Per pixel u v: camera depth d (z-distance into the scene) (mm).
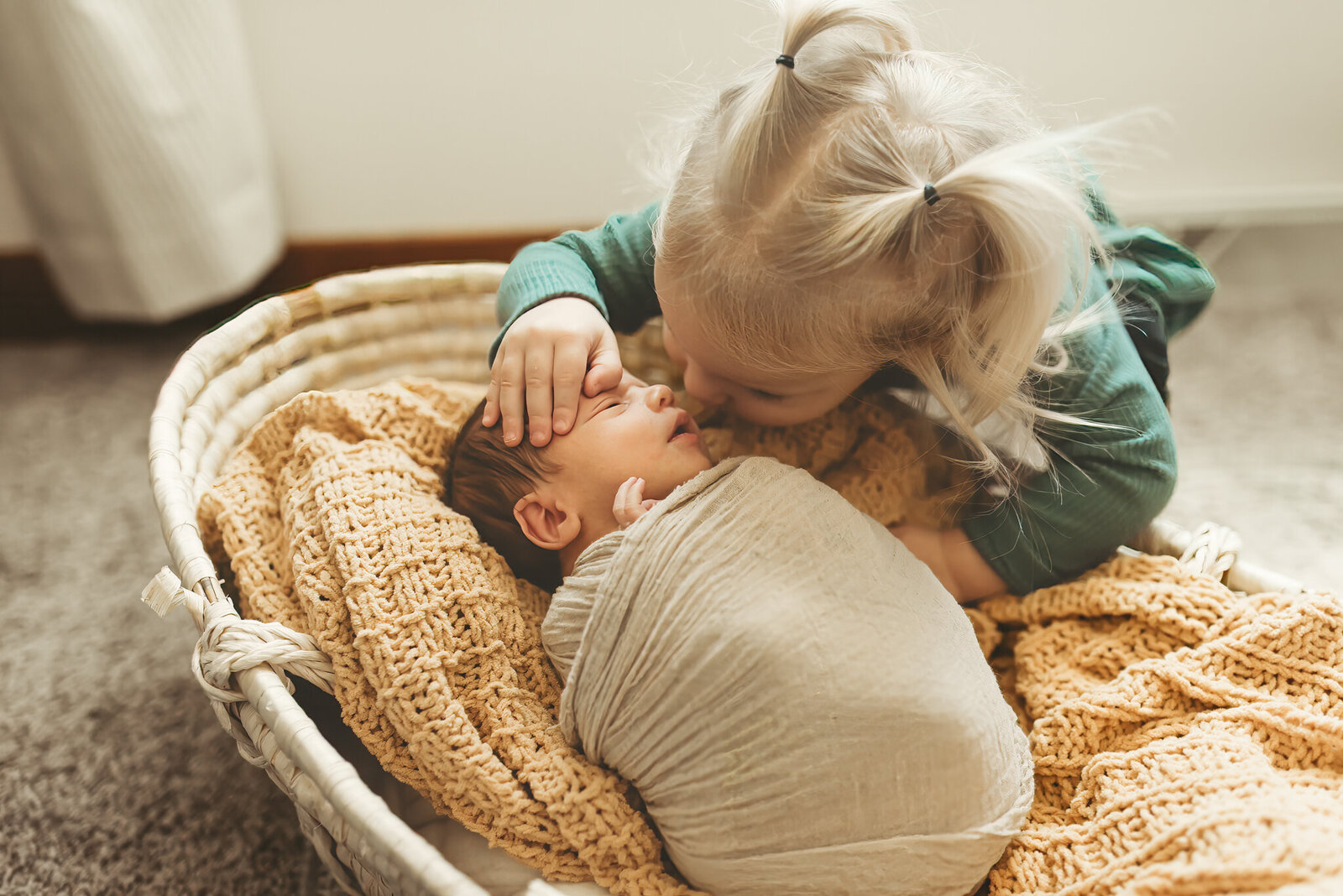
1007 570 755
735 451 830
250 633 600
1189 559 736
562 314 727
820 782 562
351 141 1376
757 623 573
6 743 895
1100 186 782
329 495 683
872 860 567
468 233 1464
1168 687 660
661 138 936
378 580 645
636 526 624
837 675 566
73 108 1115
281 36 1283
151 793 863
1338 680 629
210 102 1190
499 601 679
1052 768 670
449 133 1380
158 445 693
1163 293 811
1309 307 1520
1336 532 1150
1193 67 1395
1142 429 711
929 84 585
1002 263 578
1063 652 728
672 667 587
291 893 796
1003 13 1332
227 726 622
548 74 1344
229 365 803
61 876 798
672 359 862
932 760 568
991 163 536
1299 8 1350
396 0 1270
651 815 646
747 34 1324
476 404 826
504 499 726
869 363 629
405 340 926
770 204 563
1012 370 627
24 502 1161
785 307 576
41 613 1025
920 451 814
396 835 496
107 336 1438
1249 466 1248
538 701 677
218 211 1252
